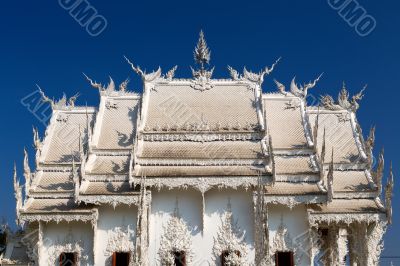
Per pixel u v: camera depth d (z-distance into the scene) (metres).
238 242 35.62
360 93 44.16
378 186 37.25
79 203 35.41
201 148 38.41
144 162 37.03
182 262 35.44
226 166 36.91
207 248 35.66
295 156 39.12
